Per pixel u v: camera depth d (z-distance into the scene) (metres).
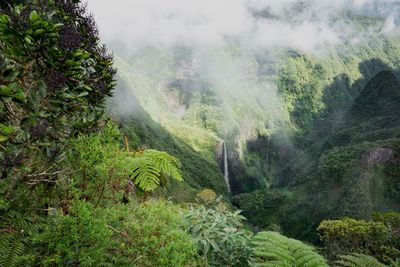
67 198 2.33
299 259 2.99
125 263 2.15
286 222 84.81
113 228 2.32
